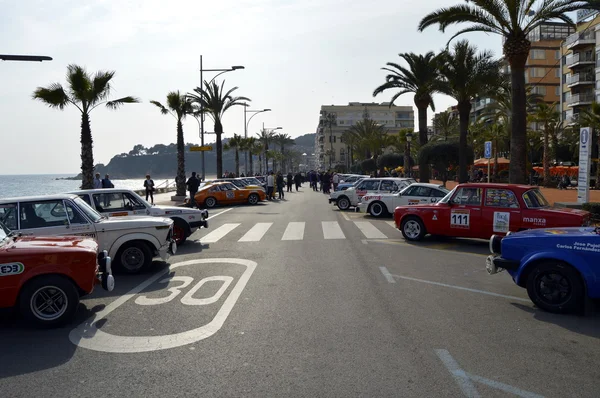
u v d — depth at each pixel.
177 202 30.61
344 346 5.37
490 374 4.61
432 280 8.55
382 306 6.93
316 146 174.62
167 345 5.53
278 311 6.75
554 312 6.62
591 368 4.74
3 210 8.58
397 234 14.52
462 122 27.80
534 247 6.84
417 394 4.20
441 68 26.80
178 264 10.34
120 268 9.52
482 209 11.96
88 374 4.76
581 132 16.52
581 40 54.84
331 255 11.06
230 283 8.45
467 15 19.31
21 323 6.55
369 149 77.31
